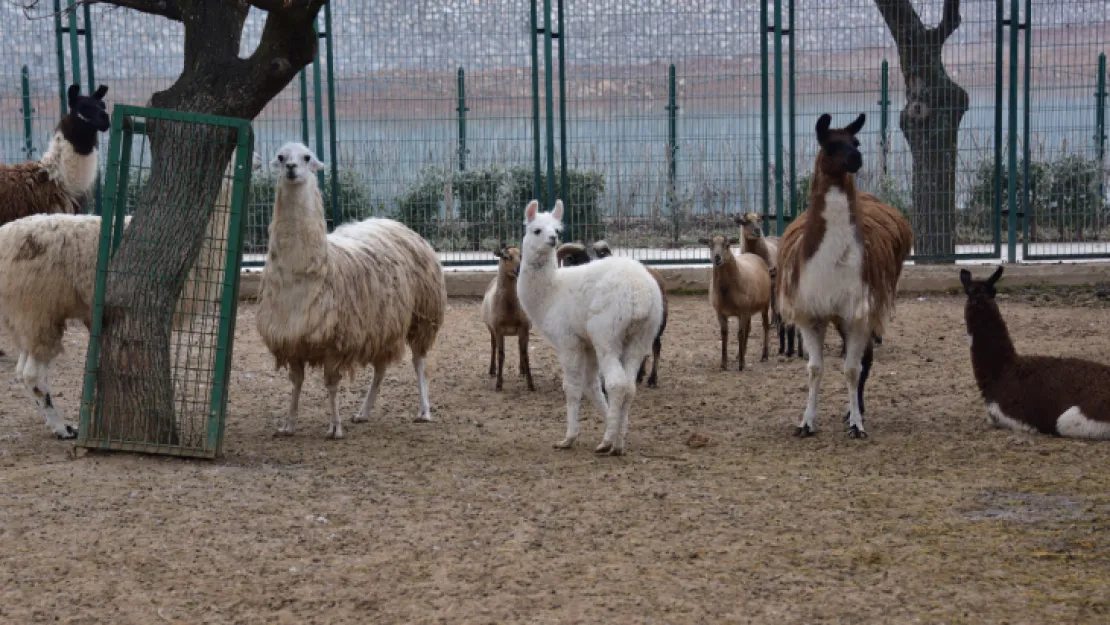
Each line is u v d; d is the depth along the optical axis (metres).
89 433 6.89
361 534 5.41
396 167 14.67
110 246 6.82
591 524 5.58
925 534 5.35
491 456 7.15
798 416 8.38
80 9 14.39
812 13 14.45
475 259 14.77
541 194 14.76
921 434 7.62
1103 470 6.43
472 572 4.89
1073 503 5.79
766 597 4.57
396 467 6.80
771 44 15.13
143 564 4.97
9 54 14.41
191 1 7.15
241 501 5.94
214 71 7.09
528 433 7.92
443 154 14.70
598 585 4.72
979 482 6.28
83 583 4.75
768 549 5.18
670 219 14.95
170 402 6.91
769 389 9.43
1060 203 14.88
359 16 14.40
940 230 14.62
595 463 6.93
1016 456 6.85
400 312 7.77
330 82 14.27
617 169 14.88
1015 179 14.23
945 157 14.48
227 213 7.88
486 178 14.77
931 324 12.44
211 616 4.42
